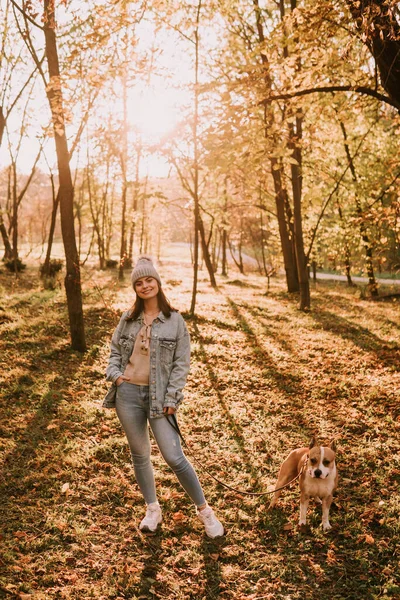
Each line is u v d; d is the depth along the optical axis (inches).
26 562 144.3
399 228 365.1
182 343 163.3
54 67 333.7
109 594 136.0
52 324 409.1
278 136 332.8
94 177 1054.4
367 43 254.8
